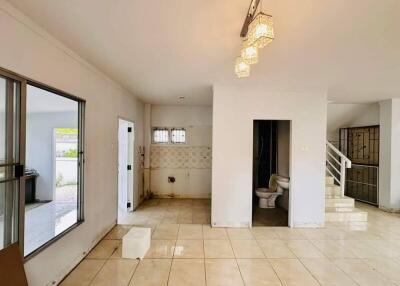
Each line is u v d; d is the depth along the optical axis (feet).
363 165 20.88
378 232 13.79
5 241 6.48
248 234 13.30
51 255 7.91
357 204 20.36
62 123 19.27
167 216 16.52
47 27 7.22
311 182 14.52
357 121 21.45
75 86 9.41
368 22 6.64
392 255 10.95
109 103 13.03
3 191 6.41
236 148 14.29
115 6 6.07
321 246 11.83
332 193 17.48
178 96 17.67
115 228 14.03
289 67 10.46
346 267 9.85
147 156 21.62
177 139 22.53
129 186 17.71
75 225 9.66
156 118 22.18
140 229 11.55
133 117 17.62
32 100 13.98
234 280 8.80
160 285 8.41
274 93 14.39
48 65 7.71
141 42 8.19
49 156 19.38
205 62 10.05
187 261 10.16
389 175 18.06
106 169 12.81
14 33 6.28
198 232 13.52
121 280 8.66
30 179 19.06
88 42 8.25
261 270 9.52
